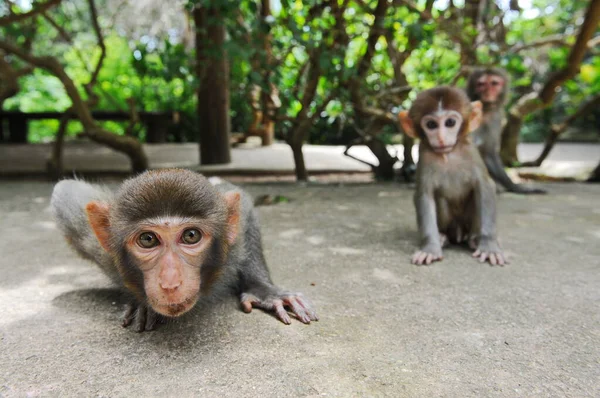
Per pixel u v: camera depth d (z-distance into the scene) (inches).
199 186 13.1
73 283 18.6
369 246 24.2
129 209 12.6
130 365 12.7
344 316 15.7
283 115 44.5
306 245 24.2
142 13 112.6
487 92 40.8
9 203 34.3
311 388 11.6
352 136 82.5
